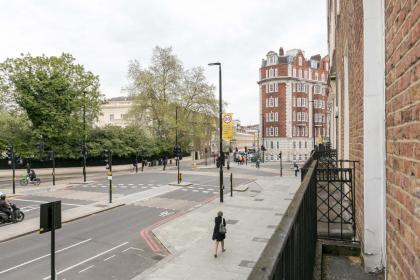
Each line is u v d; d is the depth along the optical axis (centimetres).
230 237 1600
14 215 1872
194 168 5866
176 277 1130
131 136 5122
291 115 8112
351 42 637
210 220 1944
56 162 4494
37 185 3356
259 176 4594
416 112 175
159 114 5656
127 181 3819
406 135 199
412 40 182
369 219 432
